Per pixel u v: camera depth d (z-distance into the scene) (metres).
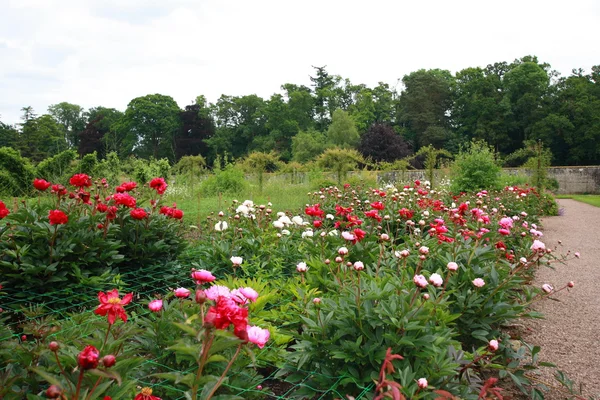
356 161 17.95
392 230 6.15
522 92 50.22
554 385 2.99
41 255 3.32
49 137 55.22
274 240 4.75
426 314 2.33
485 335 3.11
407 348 2.29
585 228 10.84
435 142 51.62
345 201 7.74
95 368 1.38
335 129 48.78
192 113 56.22
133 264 4.00
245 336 1.45
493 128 48.59
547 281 5.75
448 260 3.46
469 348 3.34
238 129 58.62
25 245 3.29
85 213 4.29
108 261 3.69
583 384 3.02
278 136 55.72
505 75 52.41
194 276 2.09
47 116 56.75
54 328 2.14
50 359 1.88
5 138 50.75
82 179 3.93
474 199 9.55
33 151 50.47
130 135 54.81
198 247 4.73
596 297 5.04
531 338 3.82
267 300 3.11
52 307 3.30
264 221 5.41
